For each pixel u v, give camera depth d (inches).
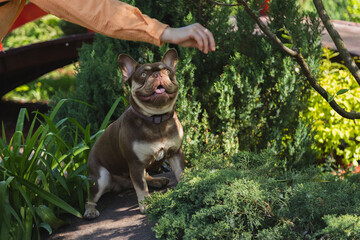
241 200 91.1
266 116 152.2
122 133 114.8
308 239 85.1
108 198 133.6
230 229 89.1
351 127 173.8
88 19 75.5
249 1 150.4
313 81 93.2
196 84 154.8
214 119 154.6
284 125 150.7
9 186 116.4
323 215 88.4
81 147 132.1
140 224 111.6
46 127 126.5
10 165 119.3
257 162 113.4
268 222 92.5
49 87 342.3
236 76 144.4
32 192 122.0
